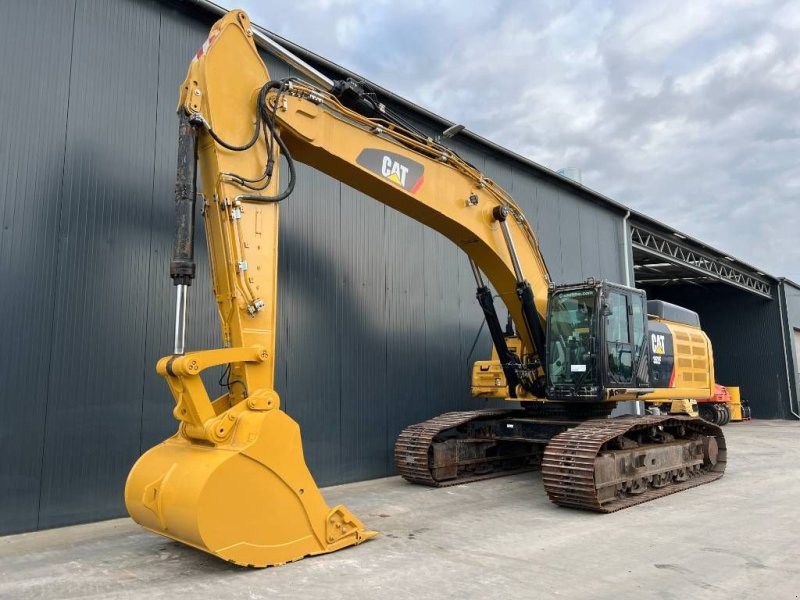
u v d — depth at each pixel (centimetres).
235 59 584
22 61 695
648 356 963
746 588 461
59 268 700
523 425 939
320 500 544
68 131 722
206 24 872
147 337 764
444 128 1228
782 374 2664
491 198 858
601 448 774
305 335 930
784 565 516
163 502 480
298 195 944
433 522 669
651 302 1163
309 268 946
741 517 692
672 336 1079
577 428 807
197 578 480
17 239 672
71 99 729
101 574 496
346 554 542
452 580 475
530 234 923
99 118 750
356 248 1021
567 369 886
